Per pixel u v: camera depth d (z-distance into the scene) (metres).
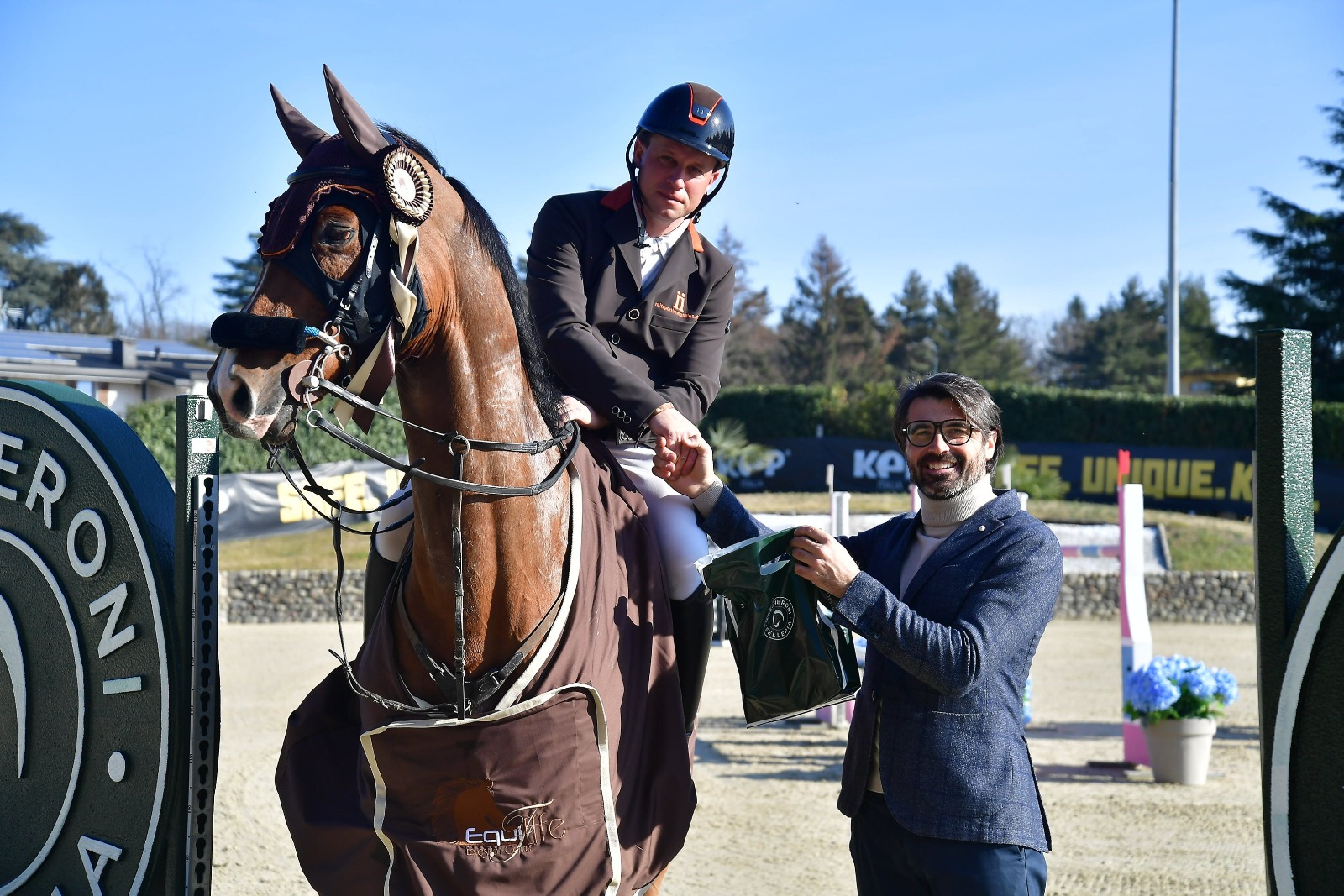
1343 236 29.78
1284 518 2.15
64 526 2.71
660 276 2.84
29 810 2.79
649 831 2.28
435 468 2.11
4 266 46.31
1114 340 54.81
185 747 2.48
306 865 2.26
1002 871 2.36
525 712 2.11
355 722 2.38
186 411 2.48
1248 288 30.69
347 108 1.92
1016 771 2.42
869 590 2.37
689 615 2.68
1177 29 26.94
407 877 2.06
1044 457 21.19
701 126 2.76
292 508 15.34
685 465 2.61
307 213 1.91
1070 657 11.88
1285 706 2.08
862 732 2.55
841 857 4.77
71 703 2.70
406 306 1.95
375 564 2.61
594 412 2.65
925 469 2.61
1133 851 4.88
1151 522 18.62
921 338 55.03
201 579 2.49
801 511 18.55
